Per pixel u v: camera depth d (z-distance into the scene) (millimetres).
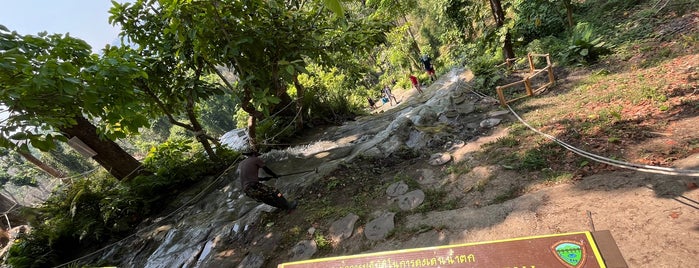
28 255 6660
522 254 2229
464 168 5305
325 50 7934
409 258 2361
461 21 13359
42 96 3426
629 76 6395
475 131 6629
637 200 3408
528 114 6488
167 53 6949
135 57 4988
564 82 7484
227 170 8414
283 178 7188
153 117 7918
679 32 7098
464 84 9406
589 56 7895
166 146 8953
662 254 2816
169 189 8375
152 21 6785
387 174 6000
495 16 9992
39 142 3352
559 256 2170
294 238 5043
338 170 6391
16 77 3395
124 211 7438
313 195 5961
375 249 4328
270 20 6633
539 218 3715
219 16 5855
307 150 8875
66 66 3283
